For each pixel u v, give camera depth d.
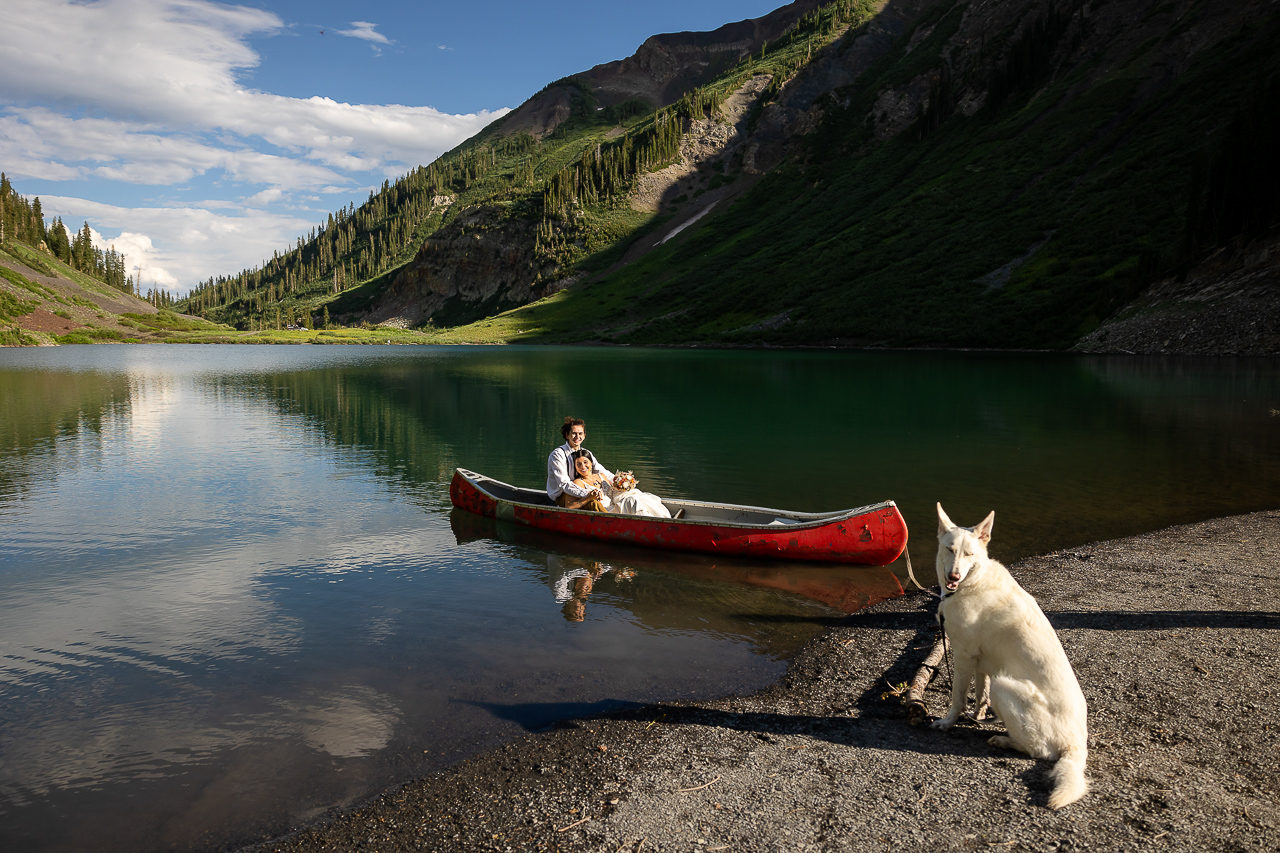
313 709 5.44
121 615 7.55
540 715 5.29
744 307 113.62
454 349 112.69
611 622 7.21
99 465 16.86
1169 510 11.45
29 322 149.00
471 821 4.04
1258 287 55.97
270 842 3.91
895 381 39.47
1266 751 4.39
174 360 75.38
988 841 3.63
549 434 21.77
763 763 4.54
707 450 18.14
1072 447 17.83
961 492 13.16
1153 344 58.00
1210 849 3.49
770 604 7.73
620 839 3.80
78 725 5.23
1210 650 5.96
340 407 29.36
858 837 3.72
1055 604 7.25
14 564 9.41
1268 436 19.05
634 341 115.06
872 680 5.82
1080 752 4.11
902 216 116.25
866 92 179.62
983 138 127.81
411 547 10.10
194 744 4.96
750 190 178.12
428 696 5.62
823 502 12.71
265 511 12.35
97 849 3.87
